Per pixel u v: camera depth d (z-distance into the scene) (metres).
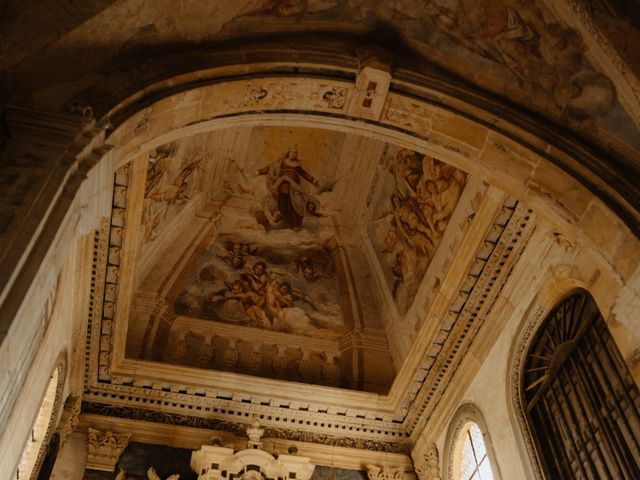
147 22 7.19
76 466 12.18
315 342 15.30
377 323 15.59
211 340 14.63
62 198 5.68
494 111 8.61
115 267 11.19
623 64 7.39
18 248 5.12
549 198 8.58
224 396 13.35
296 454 13.15
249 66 8.06
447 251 12.48
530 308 10.38
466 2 8.16
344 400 13.62
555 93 8.34
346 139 16.44
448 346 12.23
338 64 8.50
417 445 13.54
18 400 7.86
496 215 10.39
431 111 8.78
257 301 15.68
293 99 8.70
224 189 16.86
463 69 8.80
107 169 6.39
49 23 6.64
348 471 13.33
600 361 8.76
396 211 14.88
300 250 16.88
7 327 4.73
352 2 8.44
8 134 5.93
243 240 16.58
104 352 12.48
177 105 7.58
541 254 10.06
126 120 6.80
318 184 17.20
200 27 7.75
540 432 9.84
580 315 9.37
